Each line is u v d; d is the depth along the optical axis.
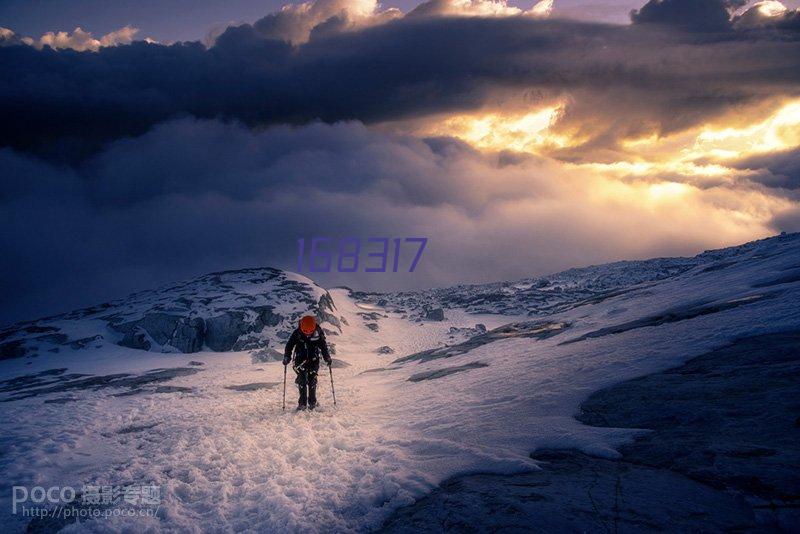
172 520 3.97
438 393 8.41
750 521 2.54
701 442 3.60
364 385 13.22
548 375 7.05
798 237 18.59
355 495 3.95
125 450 6.79
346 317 55.34
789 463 2.95
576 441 4.27
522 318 64.00
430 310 66.06
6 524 4.20
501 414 5.64
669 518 2.68
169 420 9.07
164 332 39.84
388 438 5.66
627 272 95.00
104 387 17.17
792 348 5.32
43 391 17.19
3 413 10.50
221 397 13.01
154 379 20.25
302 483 4.43
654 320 9.70
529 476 3.67
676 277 18.67
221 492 4.48
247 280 53.19
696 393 4.70
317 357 9.62
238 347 39.34
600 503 2.97
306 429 7.02
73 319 45.34
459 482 3.80
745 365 5.20
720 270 15.75
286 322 43.41
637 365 6.38
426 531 3.02
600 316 14.01
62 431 7.96
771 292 8.49
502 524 2.87
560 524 2.78
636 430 4.24
